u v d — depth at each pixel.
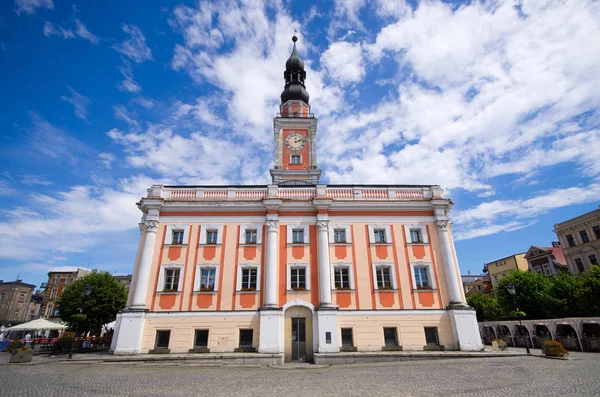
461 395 10.59
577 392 10.48
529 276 40.16
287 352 23.31
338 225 26.55
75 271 72.69
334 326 23.17
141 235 26.09
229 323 23.56
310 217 26.80
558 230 51.78
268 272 24.59
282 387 12.59
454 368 16.67
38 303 81.00
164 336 23.38
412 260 25.86
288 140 40.62
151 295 24.27
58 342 25.61
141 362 20.55
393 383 13.05
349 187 28.25
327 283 24.47
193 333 23.30
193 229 26.17
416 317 24.22
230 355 21.47
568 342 27.47
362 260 25.62
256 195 27.81
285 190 28.00
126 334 22.78
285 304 24.19
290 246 25.84
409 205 27.17
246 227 26.36
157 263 25.14
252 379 14.59
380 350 23.25
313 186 28.36
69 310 35.34
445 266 25.66
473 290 72.56
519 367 16.27
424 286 25.31
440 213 27.08
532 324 30.47
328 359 21.59
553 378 13.03
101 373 15.94
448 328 24.11
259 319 23.61
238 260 25.36
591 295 33.22
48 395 10.94
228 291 24.48
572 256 49.59
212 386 12.82
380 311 24.20
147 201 26.17
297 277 25.12
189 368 18.45
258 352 22.45
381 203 27.06
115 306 37.50
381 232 26.89
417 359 21.55
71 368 17.73
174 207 26.61
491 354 21.64
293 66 46.06
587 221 47.66
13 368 17.61
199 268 25.06
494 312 48.03
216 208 26.78
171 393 11.45
